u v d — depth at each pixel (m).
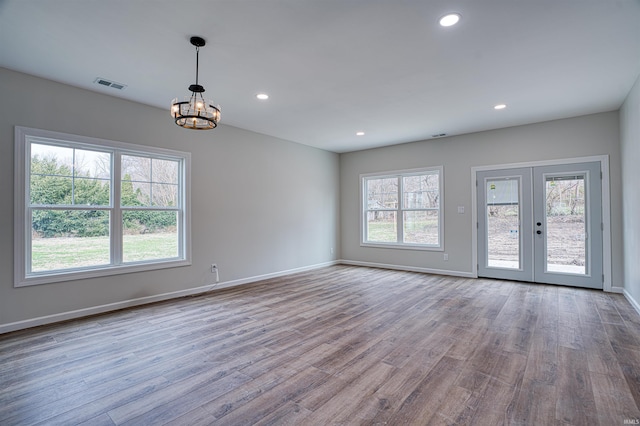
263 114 4.80
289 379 2.33
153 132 4.39
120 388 2.22
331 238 7.45
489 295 4.61
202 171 4.94
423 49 2.95
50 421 1.87
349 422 1.85
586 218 4.91
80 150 3.84
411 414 1.92
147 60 3.14
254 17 2.46
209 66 3.27
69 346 2.91
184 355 2.73
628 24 2.55
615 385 2.21
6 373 2.43
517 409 1.95
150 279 4.34
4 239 3.27
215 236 5.09
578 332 3.17
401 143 6.71
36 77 3.46
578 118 4.95
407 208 6.74
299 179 6.65
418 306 4.11
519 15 2.44
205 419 1.88
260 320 3.61
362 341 3.01
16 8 2.32
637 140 3.64
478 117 4.97
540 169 5.26
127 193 4.21
